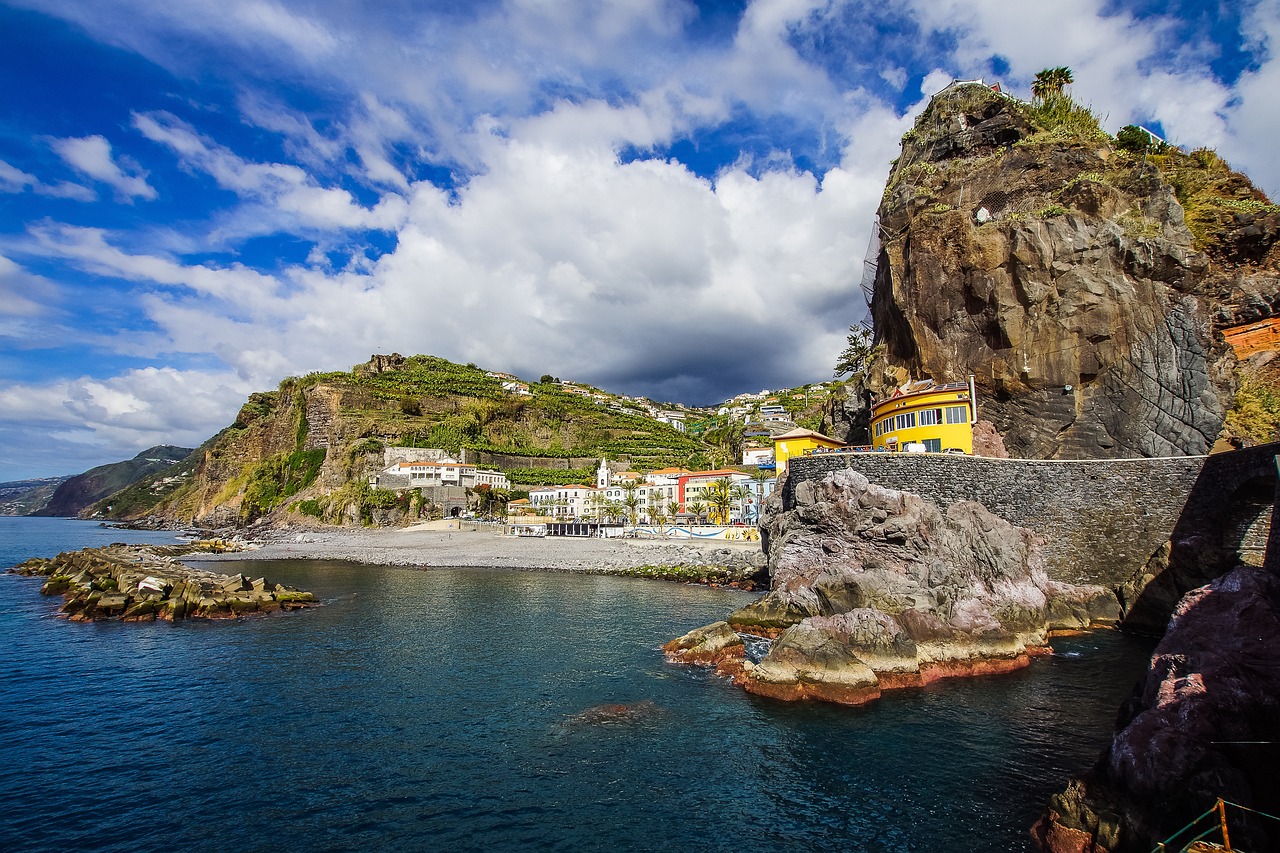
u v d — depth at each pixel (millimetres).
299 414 185625
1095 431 50562
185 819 19250
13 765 22938
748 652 35875
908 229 62844
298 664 35938
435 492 151000
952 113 69062
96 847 17734
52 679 33344
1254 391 47125
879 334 73000
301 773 22359
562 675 33344
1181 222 52281
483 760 23359
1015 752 23266
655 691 30531
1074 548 42281
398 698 30000
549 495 152500
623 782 21656
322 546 111438
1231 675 16656
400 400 186500
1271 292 49656
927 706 27656
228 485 199500
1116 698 28219
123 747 24578
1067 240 52906
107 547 90625
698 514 126625
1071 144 59188
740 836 18438
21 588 66750
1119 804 16047
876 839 18125
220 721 27250
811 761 22938
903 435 53406
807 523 40188
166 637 43062
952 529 38781
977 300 56281
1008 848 17469
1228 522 37344
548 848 17797
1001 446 53000
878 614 31844
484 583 69500
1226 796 14367
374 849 17672
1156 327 50000
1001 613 36375
